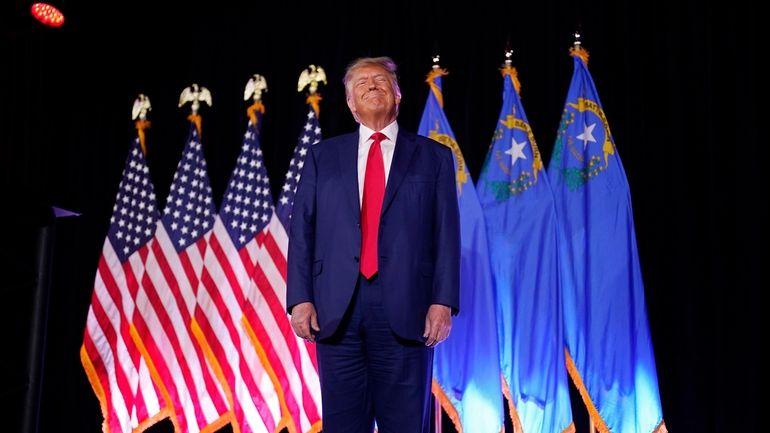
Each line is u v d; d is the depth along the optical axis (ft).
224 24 13.75
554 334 10.82
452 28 12.69
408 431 7.34
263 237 12.34
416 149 8.13
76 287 13.39
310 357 11.61
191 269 12.54
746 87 11.22
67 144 13.88
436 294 7.56
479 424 10.61
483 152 12.10
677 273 11.07
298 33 13.32
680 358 10.87
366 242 7.63
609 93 11.89
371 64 8.49
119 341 12.48
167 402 12.07
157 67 13.92
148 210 13.02
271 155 12.99
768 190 10.84
